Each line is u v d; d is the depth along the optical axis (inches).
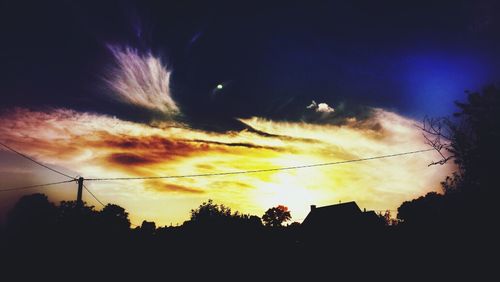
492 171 395.9
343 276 721.0
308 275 754.8
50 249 762.2
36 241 784.9
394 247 599.5
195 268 779.4
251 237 866.1
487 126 398.9
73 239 774.5
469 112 414.0
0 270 690.2
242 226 884.0
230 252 821.2
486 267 411.5
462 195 423.8
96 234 804.6
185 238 855.7
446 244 453.1
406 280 532.7
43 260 742.5
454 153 418.9
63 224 790.5
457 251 440.1
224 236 855.1
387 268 607.2
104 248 796.6
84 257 757.3
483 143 399.2
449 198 443.2
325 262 791.1
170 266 784.3
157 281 726.5
